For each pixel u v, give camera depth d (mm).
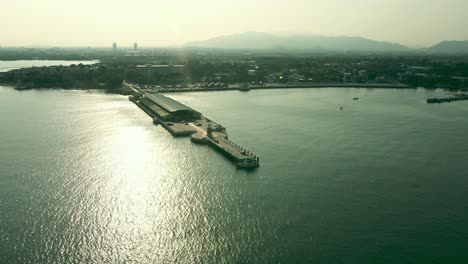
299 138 174250
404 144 166625
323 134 182750
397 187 117688
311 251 83250
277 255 81938
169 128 186500
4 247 83562
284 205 104125
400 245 85688
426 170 133125
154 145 160750
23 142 160125
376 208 103125
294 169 132125
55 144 158250
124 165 134375
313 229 91938
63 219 95562
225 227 92750
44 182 117688
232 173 127750
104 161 138125
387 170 132625
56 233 89312
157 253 82625
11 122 197000
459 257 81375
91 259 80250
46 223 93562
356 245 85500
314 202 106125
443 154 152375
